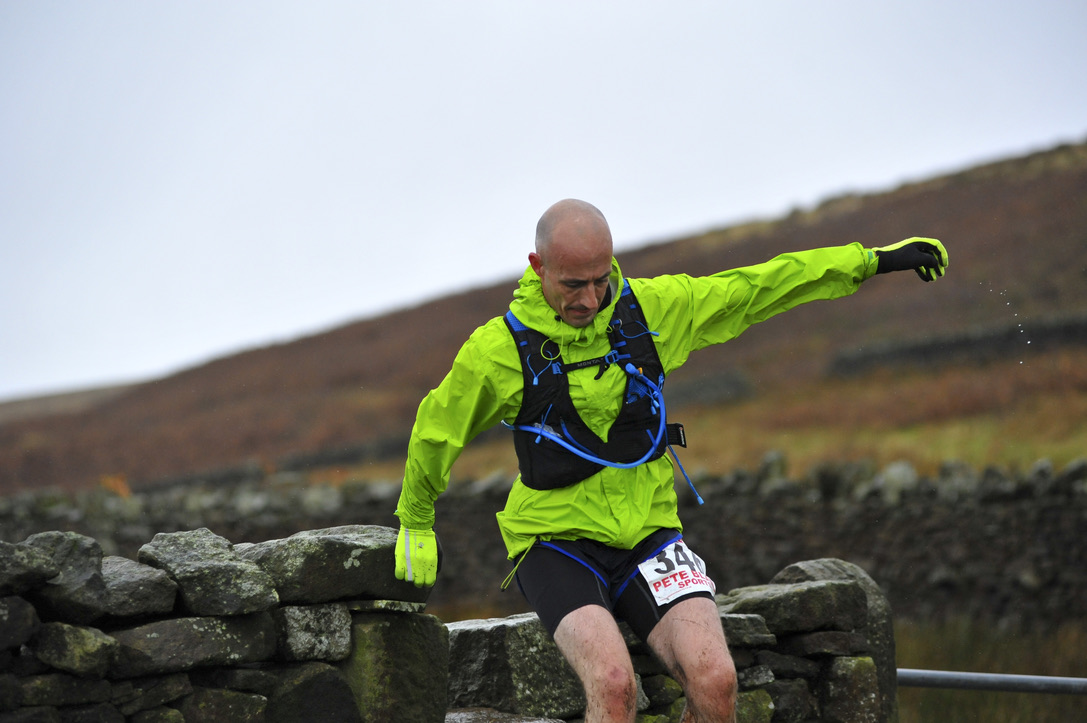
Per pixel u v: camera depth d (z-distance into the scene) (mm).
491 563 24172
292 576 4910
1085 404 35938
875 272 5797
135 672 4355
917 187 104188
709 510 23578
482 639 6199
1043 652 14289
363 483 27641
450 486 25531
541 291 5031
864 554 20828
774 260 5652
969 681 7723
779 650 7266
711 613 4895
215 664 4625
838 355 59094
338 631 5082
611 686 4508
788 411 49094
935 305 67688
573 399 4980
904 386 48531
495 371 4961
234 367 104062
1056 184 86812
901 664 13695
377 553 5172
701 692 4613
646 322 5207
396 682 5188
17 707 3986
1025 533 18188
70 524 26109
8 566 3961
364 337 102812
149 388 105375
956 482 19812
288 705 4840
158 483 55281
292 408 80375
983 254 74750
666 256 110250
